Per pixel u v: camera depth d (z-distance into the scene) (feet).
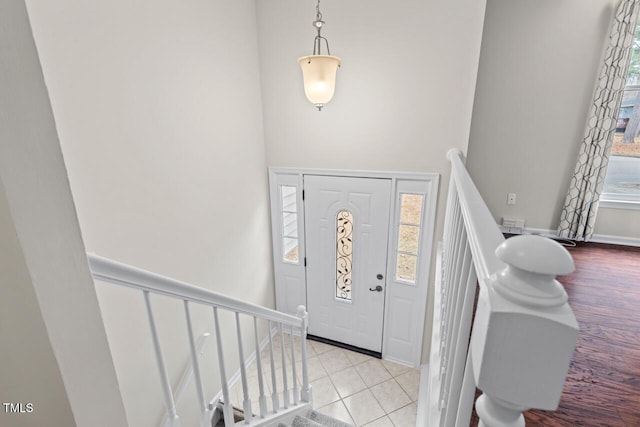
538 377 1.19
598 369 4.58
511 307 1.15
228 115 8.25
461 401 1.88
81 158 4.82
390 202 9.34
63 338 2.12
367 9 8.13
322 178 9.94
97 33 4.86
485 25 9.45
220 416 8.10
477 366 1.32
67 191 2.08
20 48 1.74
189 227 7.22
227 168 8.41
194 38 6.85
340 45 8.62
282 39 9.05
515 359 1.20
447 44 7.70
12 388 2.28
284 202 10.74
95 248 5.17
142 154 5.86
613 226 9.93
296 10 8.70
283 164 10.22
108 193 5.29
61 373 2.14
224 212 8.44
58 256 2.05
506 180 10.43
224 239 8.54
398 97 8.46
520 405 1.27
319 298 11.21
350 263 10.42
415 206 9.15
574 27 8.85
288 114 9.67
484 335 1.23
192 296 3.84
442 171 8.54
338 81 8.89
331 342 11.46
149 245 6.19
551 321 1.09
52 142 1.96
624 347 5.11
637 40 8.80
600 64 8.84
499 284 1.26
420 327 9.95
